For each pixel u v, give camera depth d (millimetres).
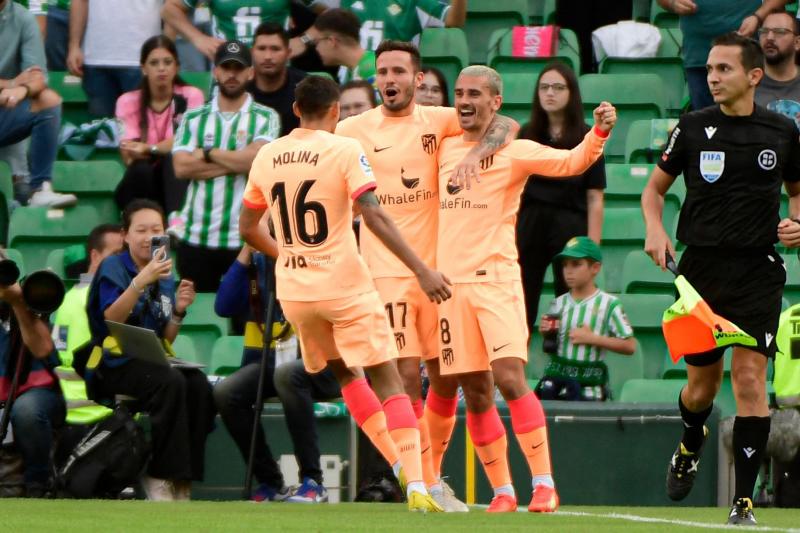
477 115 23734
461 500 29297
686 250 22656
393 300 24266
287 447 29516
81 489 27516
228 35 42156
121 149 38719
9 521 20141
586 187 33969
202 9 43000
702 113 22516
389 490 28812
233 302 28750
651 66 44562
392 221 22031
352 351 22453
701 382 23422
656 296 36312
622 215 39188
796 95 39312
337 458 29203
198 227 35969
